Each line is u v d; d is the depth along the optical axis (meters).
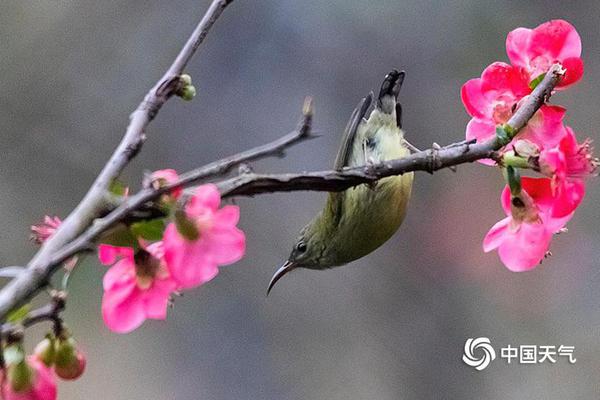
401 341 13.07
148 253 3.34
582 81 13.77
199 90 14.17
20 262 12.54
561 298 12.83
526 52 4.00
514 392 12.49
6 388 3.14
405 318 13.24
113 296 3.34
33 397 3.15
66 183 13.18
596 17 13.77
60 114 13.44
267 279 13.68
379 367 13.06
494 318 12.95
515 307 12.93
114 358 13.30
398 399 12.92
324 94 14.09
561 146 3.76
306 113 2.78
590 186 13.02
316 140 13.94
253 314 13.66
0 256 12.48
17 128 13.22
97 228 2.80
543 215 3.81
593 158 3.79
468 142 3.76
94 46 13.87
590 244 12.95
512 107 3.98
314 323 13.48
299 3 14.21
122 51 13.92
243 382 13.39
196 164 13.96
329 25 14.09
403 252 13.41
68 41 13.78
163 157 13.89
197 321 13.71
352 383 13.09
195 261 3.23
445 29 13.69
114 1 14.00
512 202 3.81
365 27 13.96
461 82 13.62
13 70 13.41
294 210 13.82
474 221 13.27
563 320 12.72
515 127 3.68
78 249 2.74
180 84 3.39
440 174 13.50
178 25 14.15
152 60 13.98
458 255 13.23
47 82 13.50
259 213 13.78
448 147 3.74
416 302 13.25
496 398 12.45
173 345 13.61
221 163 2.85
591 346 12.49
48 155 13.20
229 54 14.28
